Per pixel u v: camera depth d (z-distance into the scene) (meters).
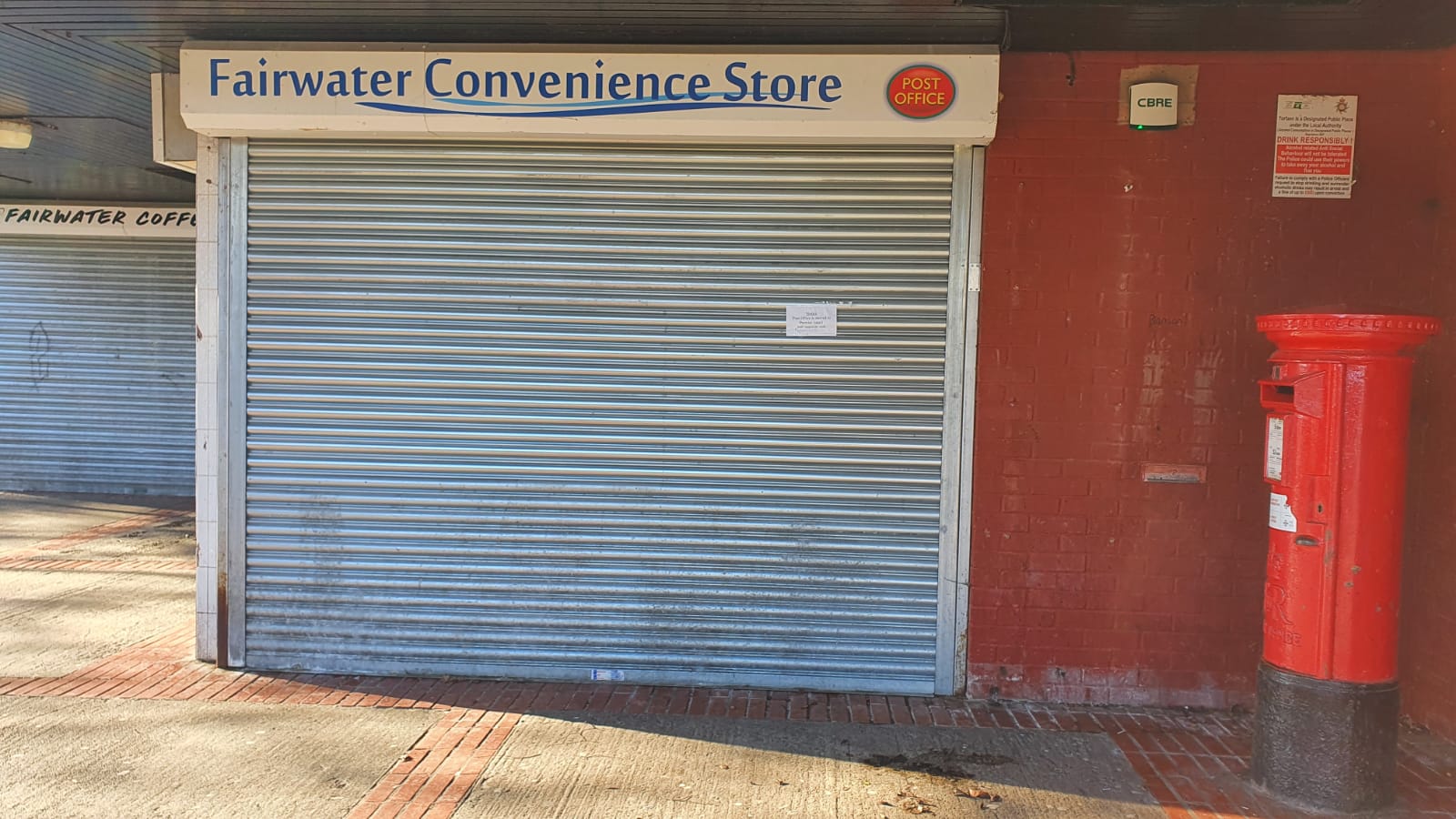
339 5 4.59
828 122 4.80
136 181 9.92
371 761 4.19
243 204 5.20
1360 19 4.36
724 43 5.03
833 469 5.15
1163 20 4.43
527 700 4.98
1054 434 4.99
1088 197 4.91
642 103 4.86
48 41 5.16
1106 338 4.94
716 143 5.09
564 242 5.16
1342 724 3.86
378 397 5.24
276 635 5.36
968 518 5.07
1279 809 3.91
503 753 4.30
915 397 5.08
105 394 11.36
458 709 4.84
